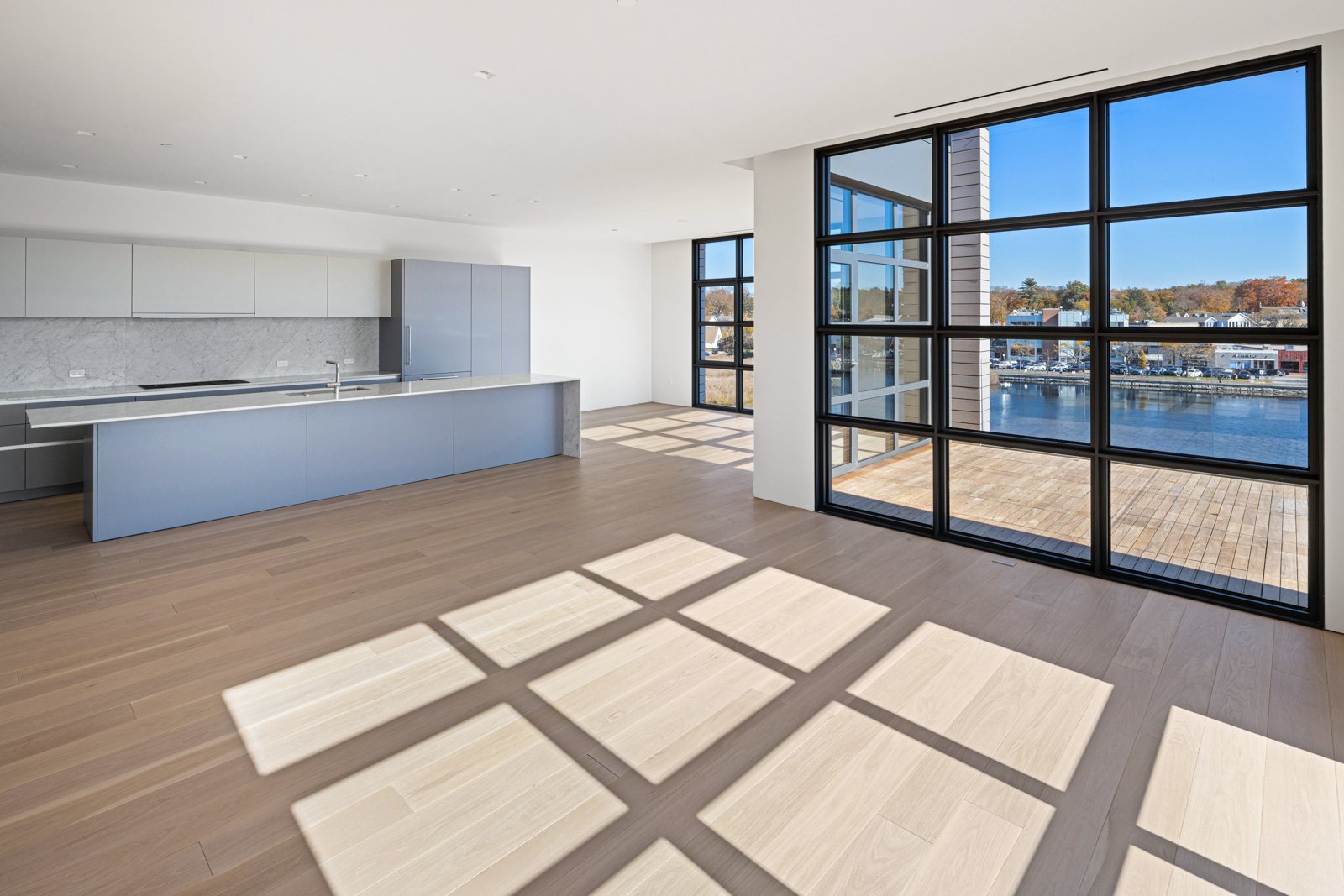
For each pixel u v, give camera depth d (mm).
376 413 5727
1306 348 3164
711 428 8852
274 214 6961
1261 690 2613
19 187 5566
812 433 5055
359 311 7398
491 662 2887
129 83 3477
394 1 2607
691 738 2355
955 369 4383
